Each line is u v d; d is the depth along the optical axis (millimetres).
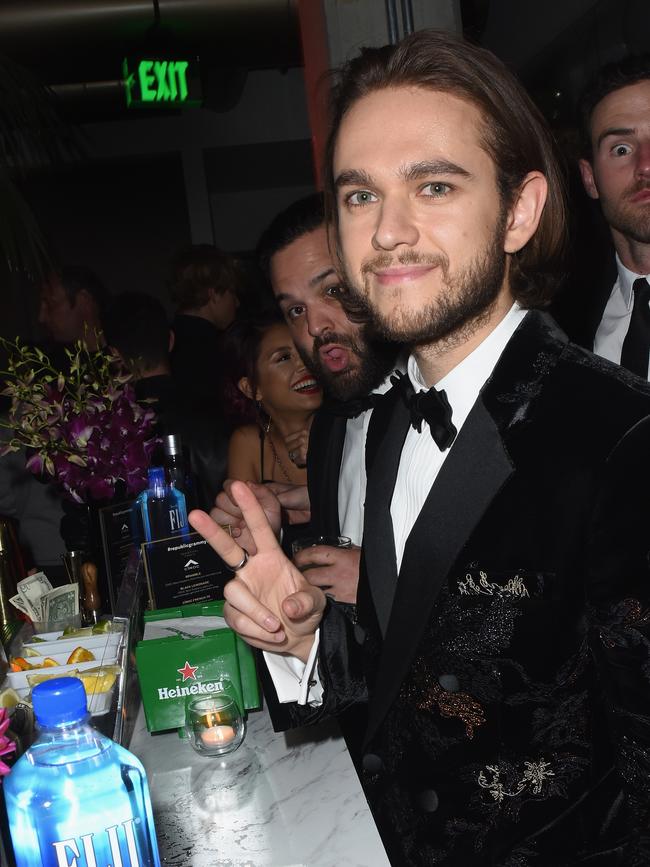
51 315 3570
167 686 1434
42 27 5223
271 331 2500
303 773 1270
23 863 813
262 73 8250
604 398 977
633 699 868
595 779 962
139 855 822
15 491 2656
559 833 952
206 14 5305
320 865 1054
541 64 5066
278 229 1846
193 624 1565
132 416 1896
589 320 2568
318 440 1935
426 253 983
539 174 1041
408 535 1112
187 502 2102
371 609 1184
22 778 809
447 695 997
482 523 989
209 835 1141
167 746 1408
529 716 962
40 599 1642
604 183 2279
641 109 2184
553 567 944
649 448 891
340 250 1197
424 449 1178
